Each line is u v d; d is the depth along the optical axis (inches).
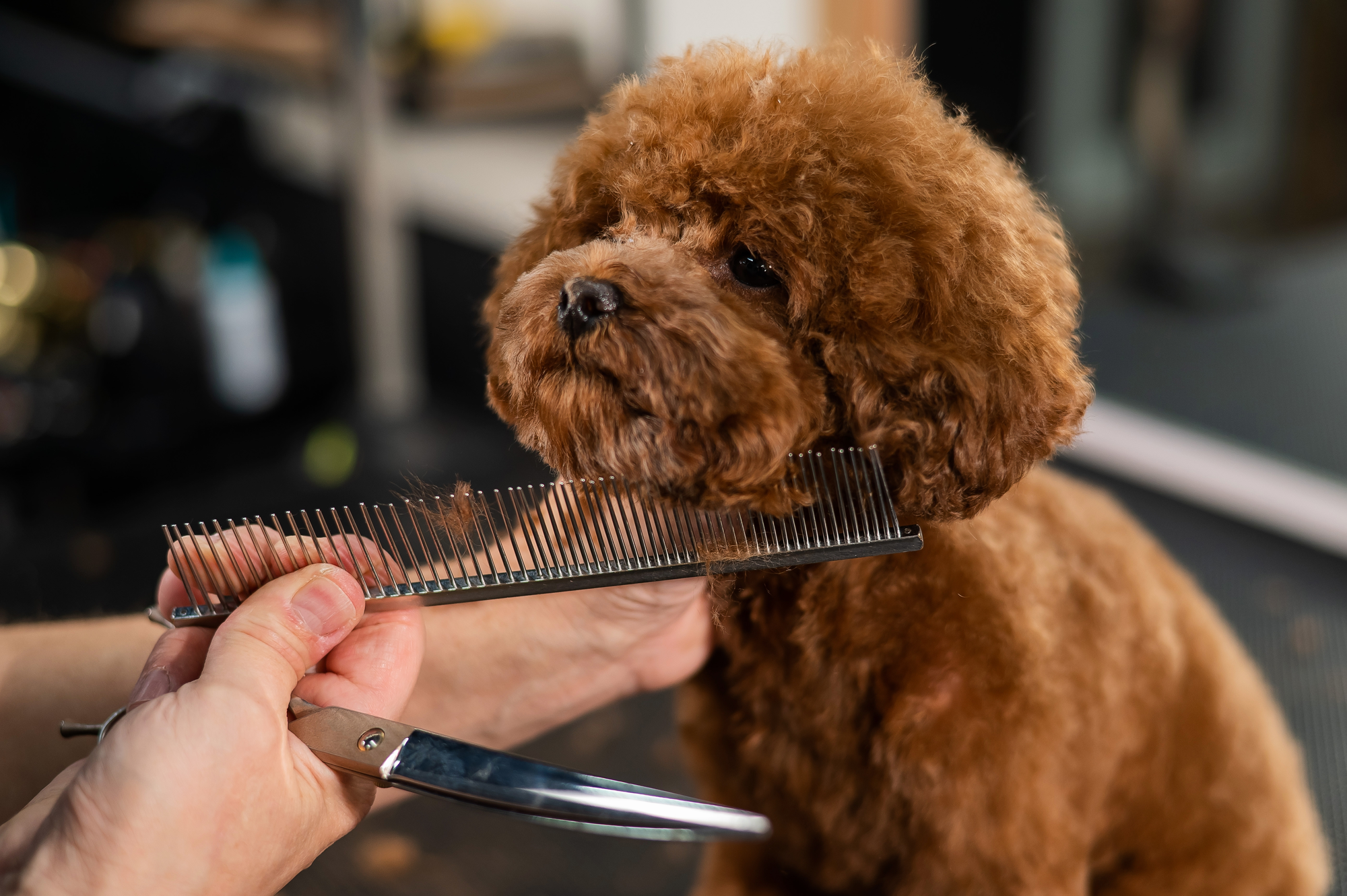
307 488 85.4
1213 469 80.4
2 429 85.1
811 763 37.6
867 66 35.1
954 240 30.8
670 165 32.1
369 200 89.6
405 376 95.5
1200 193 102.3
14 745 33.4
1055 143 98.0
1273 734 45.2
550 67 126.7
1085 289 103.3
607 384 29.6
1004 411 30.8
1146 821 41.8
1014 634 34.7
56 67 131.0
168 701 25.0
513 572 29.4
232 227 97.3
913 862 36.7
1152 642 39.2
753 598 35.8
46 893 23.4
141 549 77.4
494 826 54.6
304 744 27.0
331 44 87.4
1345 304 102.2
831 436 32.6
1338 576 72.5
